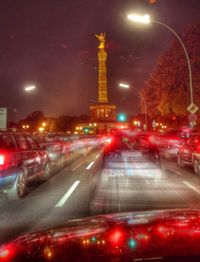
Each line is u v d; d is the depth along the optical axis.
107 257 2.13
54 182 13.37
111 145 11.56
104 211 8.11
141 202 9.01
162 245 2.28
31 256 2.34
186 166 18.95
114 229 2.73
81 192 11.02
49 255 2.29
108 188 10.86
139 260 2.04
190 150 16.42
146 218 3.08
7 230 6.71
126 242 2.39
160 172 11.44
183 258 2.04
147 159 11.41
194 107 27.72
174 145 26.56
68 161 23.06
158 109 51.59
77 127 147.88
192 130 27.61
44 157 13.34
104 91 138.25
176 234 2.53
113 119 137.62
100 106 137.75
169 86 45.00
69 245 2.44
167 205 8.65
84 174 15.91
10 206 9.02
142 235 2.53
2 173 9.21
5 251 2.53
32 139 12.50
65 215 7.91
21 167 10.18
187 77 42.19
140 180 11.54
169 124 57.22
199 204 8.80
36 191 11.32
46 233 2.94
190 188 11.23
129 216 3.25
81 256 2.19
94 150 37.09
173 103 44.19
